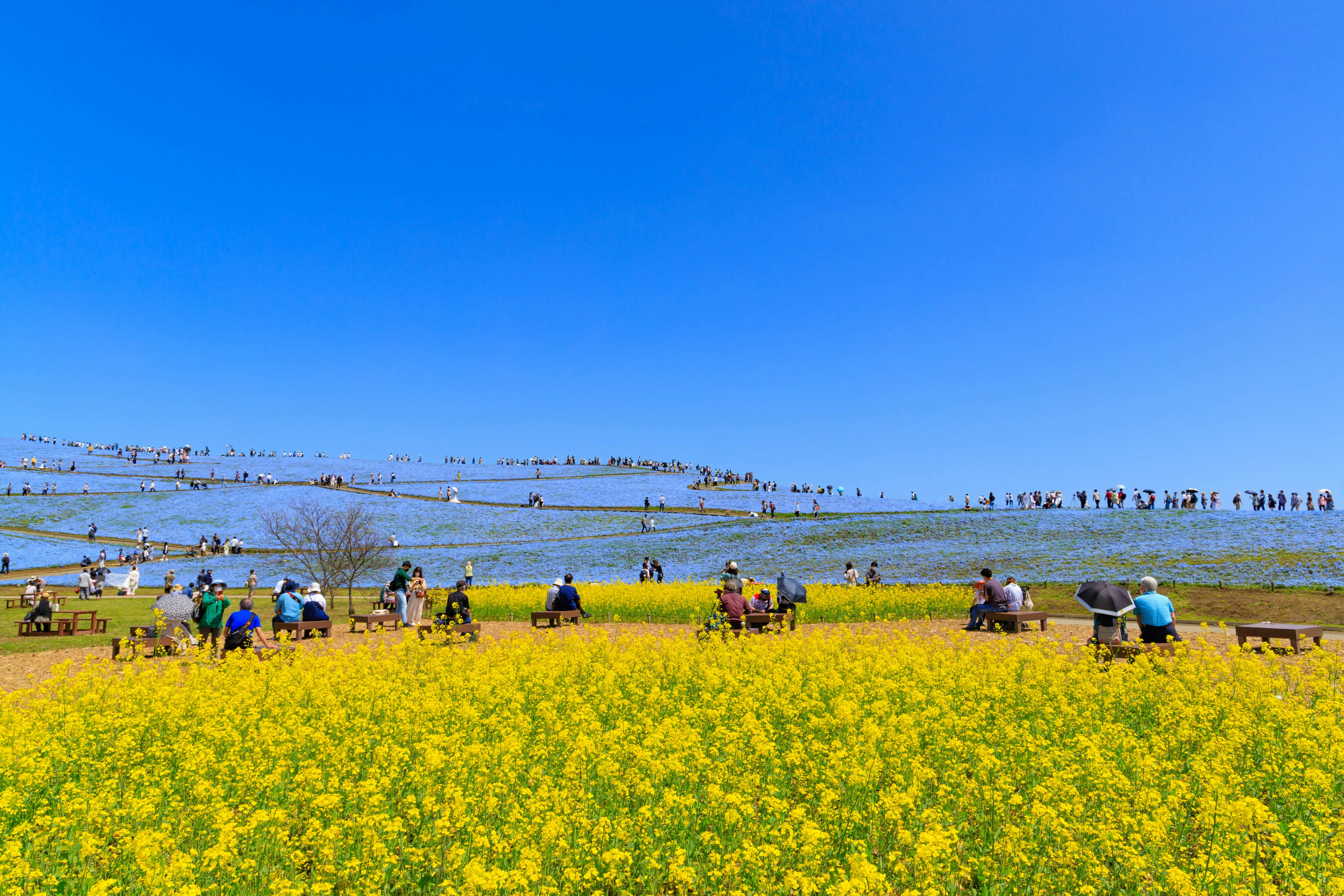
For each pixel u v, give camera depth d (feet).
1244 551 119.44
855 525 192.03
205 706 30.25
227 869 17.67
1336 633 65.62
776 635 57.77
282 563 162.81
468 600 84.69
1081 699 33.32
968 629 69.62
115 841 19.58
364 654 44.80
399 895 18.01
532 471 340.18
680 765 22.29
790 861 17.98
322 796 20.58
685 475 339.16
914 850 18.60
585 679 39.22
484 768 23.52
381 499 246.68
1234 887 16.81
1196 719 29.99
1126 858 17.71
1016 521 181.88
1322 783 21.68
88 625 81.30
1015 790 23.34
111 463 329.52
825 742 27.27
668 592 94.99
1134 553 126.52
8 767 24.18
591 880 17.44
